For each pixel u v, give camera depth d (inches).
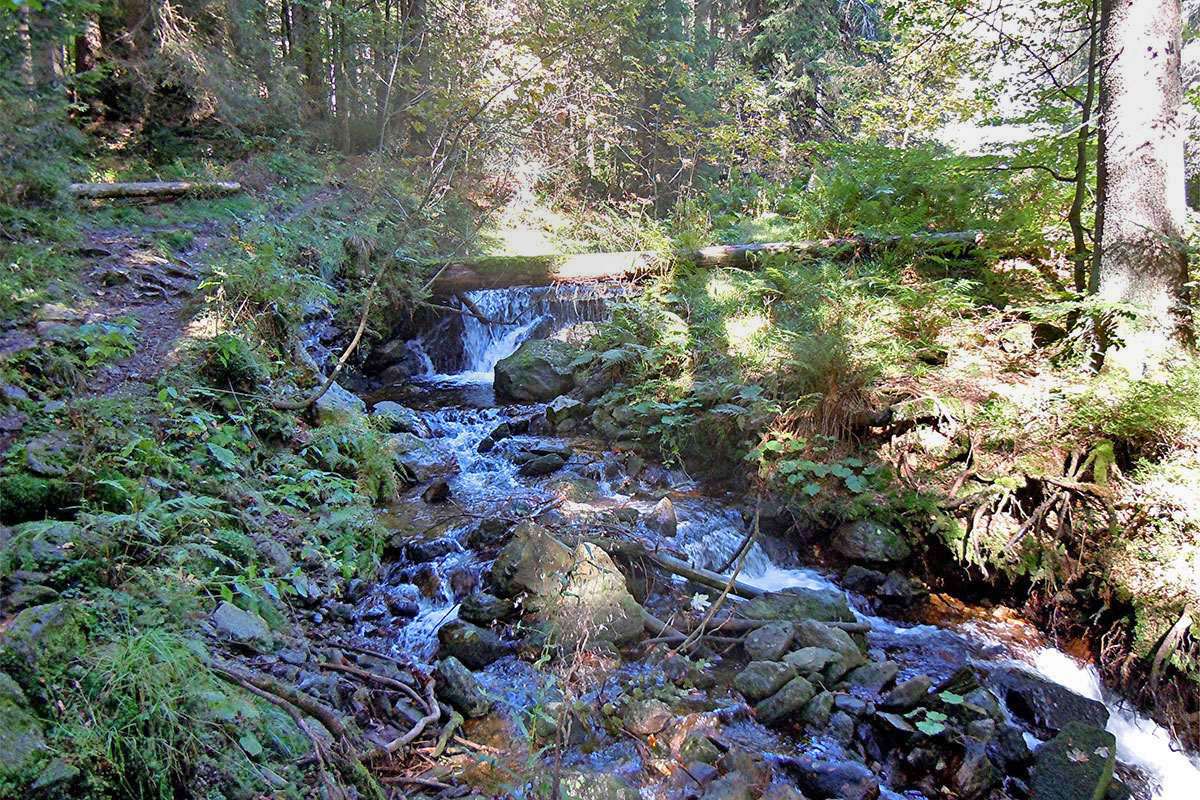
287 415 189.9
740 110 588.1
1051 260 302.8
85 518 112.7
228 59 389.4
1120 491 191.0
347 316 303.3
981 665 171.6
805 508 219.8
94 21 333.4
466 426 279.6
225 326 197.0
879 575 204.5
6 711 74.8
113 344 170.7
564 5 428.1
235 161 378.9
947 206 333.4
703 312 305.1
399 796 104.9
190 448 157.4
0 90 226.2
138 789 79.2
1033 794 133.3
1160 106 218.7
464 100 390.9
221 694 92.0
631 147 559.5
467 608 159.2
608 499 223.9
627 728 132.3
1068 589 192.9
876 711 143.9
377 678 128.4
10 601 95.3
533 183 481.1
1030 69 326.3
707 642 163.3
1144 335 216.2
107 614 99.9
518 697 138.6
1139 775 151.6
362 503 181.0
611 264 350.9
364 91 475.8
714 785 117.8
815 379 238.8
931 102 436.8
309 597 145.6
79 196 259.0
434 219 386.0
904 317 257.3
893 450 224.7
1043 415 210.7
